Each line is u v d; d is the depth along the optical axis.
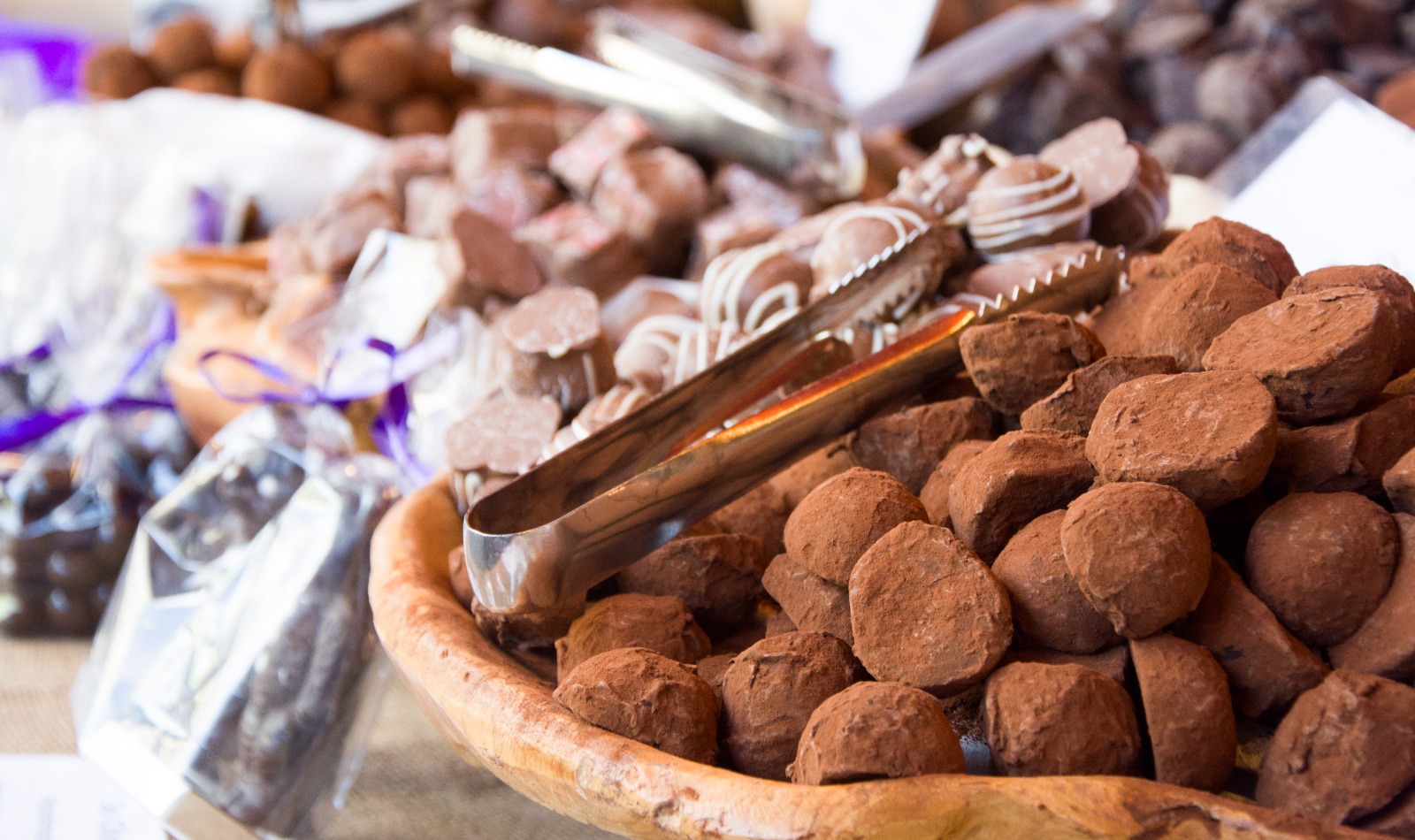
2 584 0.62
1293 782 0.31
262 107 0.91
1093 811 0.30
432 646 0.38
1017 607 0.34
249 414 0.58
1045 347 0.38
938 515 0.38
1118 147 0.47
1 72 1.09
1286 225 0.53
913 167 0.77
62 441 0.67
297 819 0.48
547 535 0.35
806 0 1.10
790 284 0.47
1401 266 0.49
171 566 0.53
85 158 0.83
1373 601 0.33
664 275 0.71
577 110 0.81
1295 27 0.85
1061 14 0.88
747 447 0.37
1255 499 0.35
